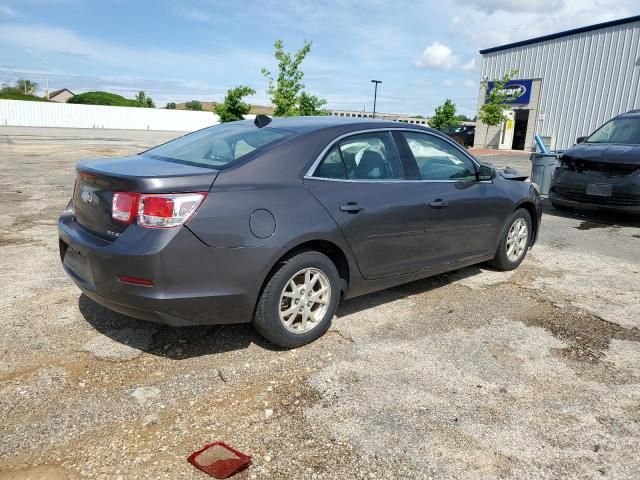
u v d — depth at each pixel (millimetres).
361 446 2594
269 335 3447
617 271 5664
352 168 3857
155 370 3270
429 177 4406
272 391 3074
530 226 5676
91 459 2457
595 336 3971
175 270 2984
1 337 3625
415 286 5012
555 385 3234
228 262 3113
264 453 2529
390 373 3318
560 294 4875
